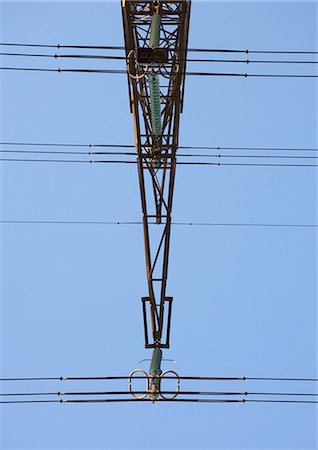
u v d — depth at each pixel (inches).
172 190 1462.8
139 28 1464.1
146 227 1481.3
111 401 1251.8
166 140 1471.5
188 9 1396.4
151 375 1302.9
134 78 1370.6
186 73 1407.5
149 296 1478.8
